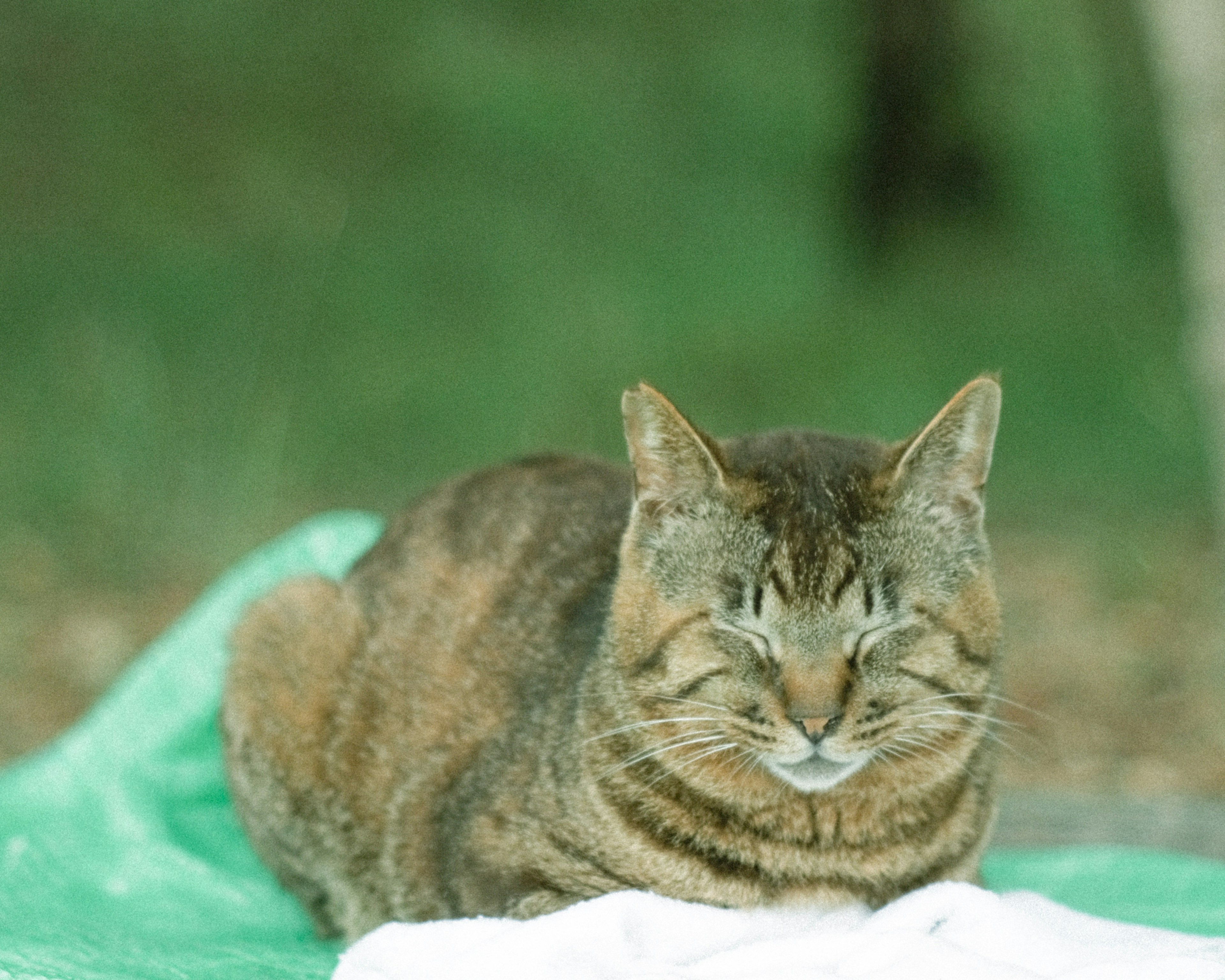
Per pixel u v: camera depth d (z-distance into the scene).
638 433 4.98
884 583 4.86
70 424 14.42
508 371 15.77
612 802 4.94
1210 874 6.38
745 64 22.95
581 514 6.04
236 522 13.21
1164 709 10.17
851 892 5.00
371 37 22.30
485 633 5.76
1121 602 12.03
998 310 17.70
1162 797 8.49
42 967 4.95
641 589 5.00
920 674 4.88
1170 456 14.95
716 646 4.84
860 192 19.61
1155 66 10.02
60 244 17.91
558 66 22.58
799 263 18.98
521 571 5.89
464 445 14.96
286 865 6.16
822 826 4.91
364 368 15.84
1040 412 15.73
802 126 21.42
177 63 21.36
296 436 14.74
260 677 6.13
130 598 12.31
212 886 6.34
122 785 6.97
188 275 17.09
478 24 23.17
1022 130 21.05
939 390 15.86
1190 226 9.86
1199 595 11.93
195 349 15.71
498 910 5.07
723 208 20.05
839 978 4.29
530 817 5.10
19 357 15.59
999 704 6.64
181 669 7.38
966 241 19.52
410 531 6.32
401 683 5.83
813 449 5.20
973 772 5.16
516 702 5.48
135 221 18.50
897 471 4.95
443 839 5.38
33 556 12.80
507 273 17.91
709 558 4.91
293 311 16.50
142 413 14.12
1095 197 20.28
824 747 4.73
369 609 6.10
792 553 4.82
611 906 4.66
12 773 7.20
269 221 18.61
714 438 5.13
